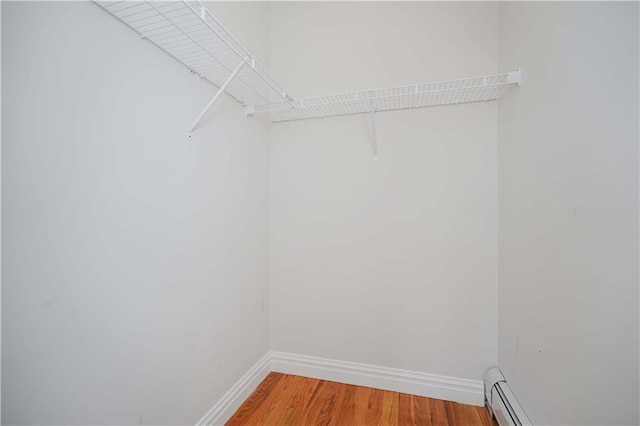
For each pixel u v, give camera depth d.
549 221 1.10
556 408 1.04
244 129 1.75
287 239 2.05
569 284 0.97
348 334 1.93
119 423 0.98
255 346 1.88
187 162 1.28
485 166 1.68
